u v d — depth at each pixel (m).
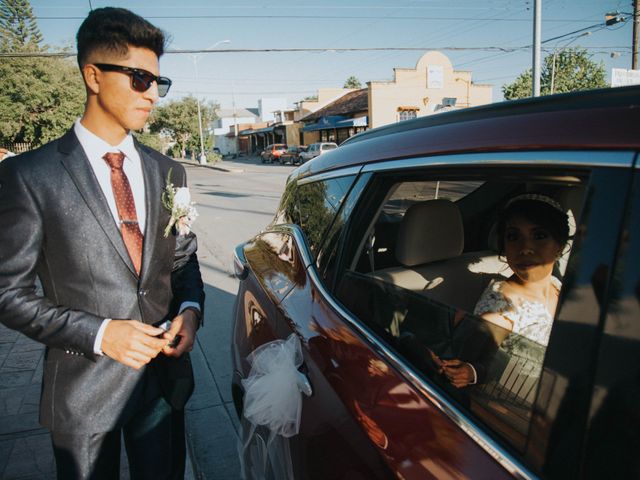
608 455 0.77
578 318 0.84
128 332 1.40
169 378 1.68
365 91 37.50
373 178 1.56
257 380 1.72
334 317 1.56
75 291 1.46
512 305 1.57
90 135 1.49
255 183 20.17
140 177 1.59
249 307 2.19
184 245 1.83
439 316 1.31
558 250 1.53
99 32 1.37
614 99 0.94
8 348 3.87
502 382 1.17
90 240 1.44
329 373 1.44
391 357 1.29
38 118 21.62
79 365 1.52
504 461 0.92
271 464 1.72
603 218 0.83
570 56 28.38
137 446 1.72
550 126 1.00
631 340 0.77
